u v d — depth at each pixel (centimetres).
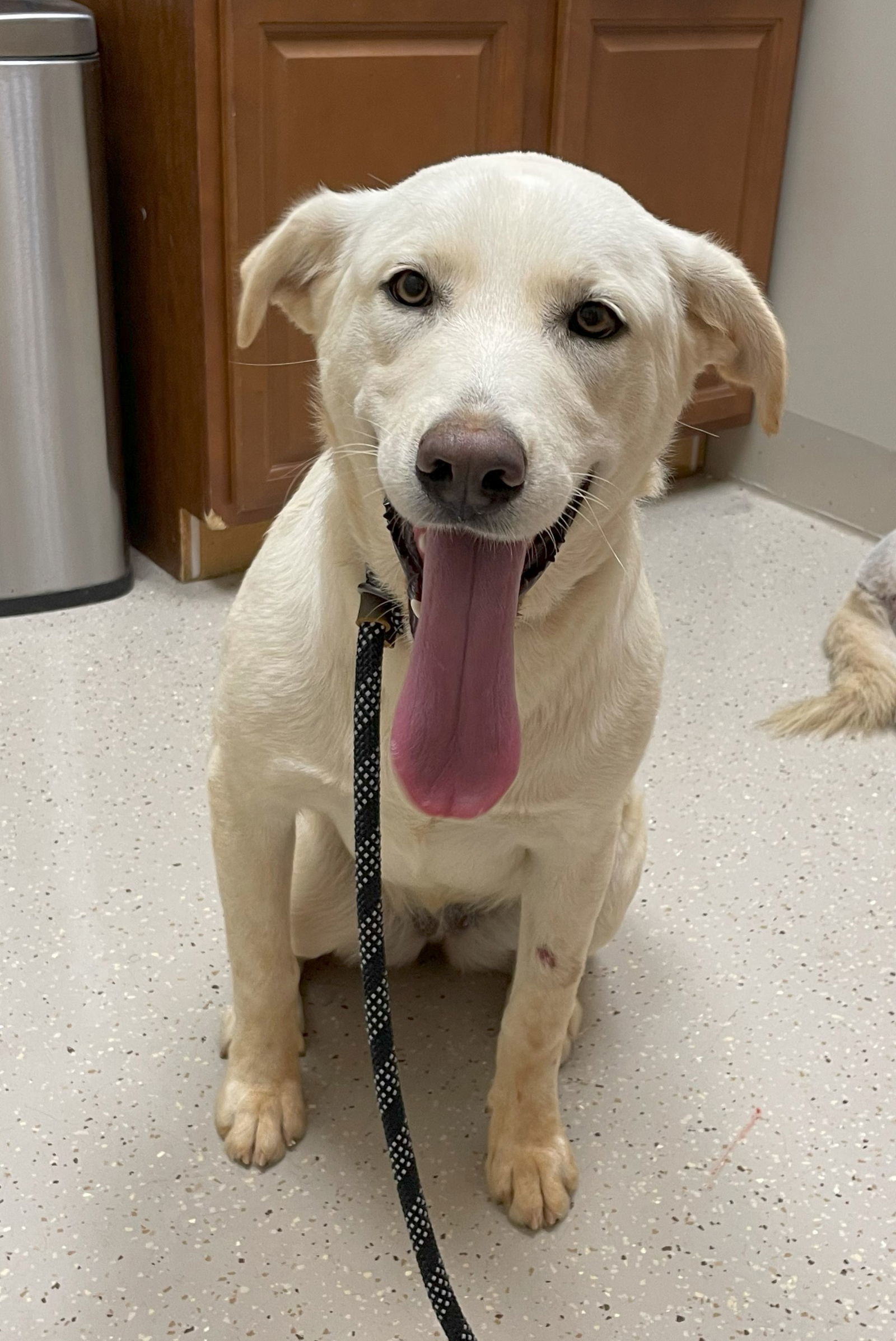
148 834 185
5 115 209
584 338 108
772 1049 157
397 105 229
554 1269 128
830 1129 146
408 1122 145
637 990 165
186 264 227
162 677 224
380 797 124
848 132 278
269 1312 122
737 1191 138
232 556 262
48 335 225
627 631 125
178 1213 132
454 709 110
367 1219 133
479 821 125
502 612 109
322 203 123
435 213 107
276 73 215
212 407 234
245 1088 141
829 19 275
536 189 108
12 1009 154
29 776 195
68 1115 142
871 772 212
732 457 322
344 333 115
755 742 218
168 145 222
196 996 159
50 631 237
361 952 117
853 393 291
